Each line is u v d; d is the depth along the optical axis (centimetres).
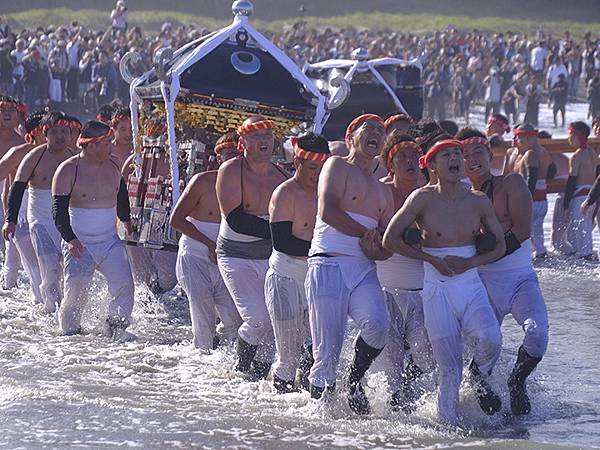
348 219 1472
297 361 1606
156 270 2253
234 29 2152
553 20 14088
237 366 1708
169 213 2108
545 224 3512
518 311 1547
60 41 6769
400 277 1553
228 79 2100
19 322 2050
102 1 12138
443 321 1457
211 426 1429
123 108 2342
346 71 3081
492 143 3002
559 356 1881
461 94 8231
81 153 1978
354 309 1479
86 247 1959
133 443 1350
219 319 2000
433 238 1461
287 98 2125
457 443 1377
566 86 7912
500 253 1470
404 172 1548
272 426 1436
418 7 14038
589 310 2283
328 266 1480
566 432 1455
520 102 8175
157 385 1652
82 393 1573
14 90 6400
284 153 2169
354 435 1403
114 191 1983
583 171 2938
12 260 2367
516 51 9725
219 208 1814
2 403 1509
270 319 1664
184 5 12681
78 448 1326
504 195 1563
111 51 6838
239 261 1683
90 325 2036
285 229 1549
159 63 2042
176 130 2144
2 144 2461
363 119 1502
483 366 1480
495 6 14225
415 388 1570
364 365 1493
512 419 1512
